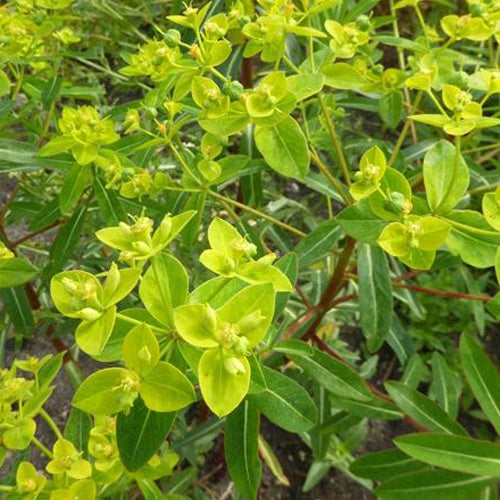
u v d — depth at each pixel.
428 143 0.45
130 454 0.23
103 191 0.36
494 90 0.28
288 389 0.28
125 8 0.70
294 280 0.31
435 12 0.74
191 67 0.31
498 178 0.42
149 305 0.23
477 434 0.63
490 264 0.26
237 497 0.53
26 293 0.47
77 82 0.76
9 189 0.60
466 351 0.32
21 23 0.40
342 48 0.33
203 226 0.53
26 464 0.26
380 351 0.69
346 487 0.59
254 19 0.41
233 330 0.21
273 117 0.28
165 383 0.21
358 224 0.28
